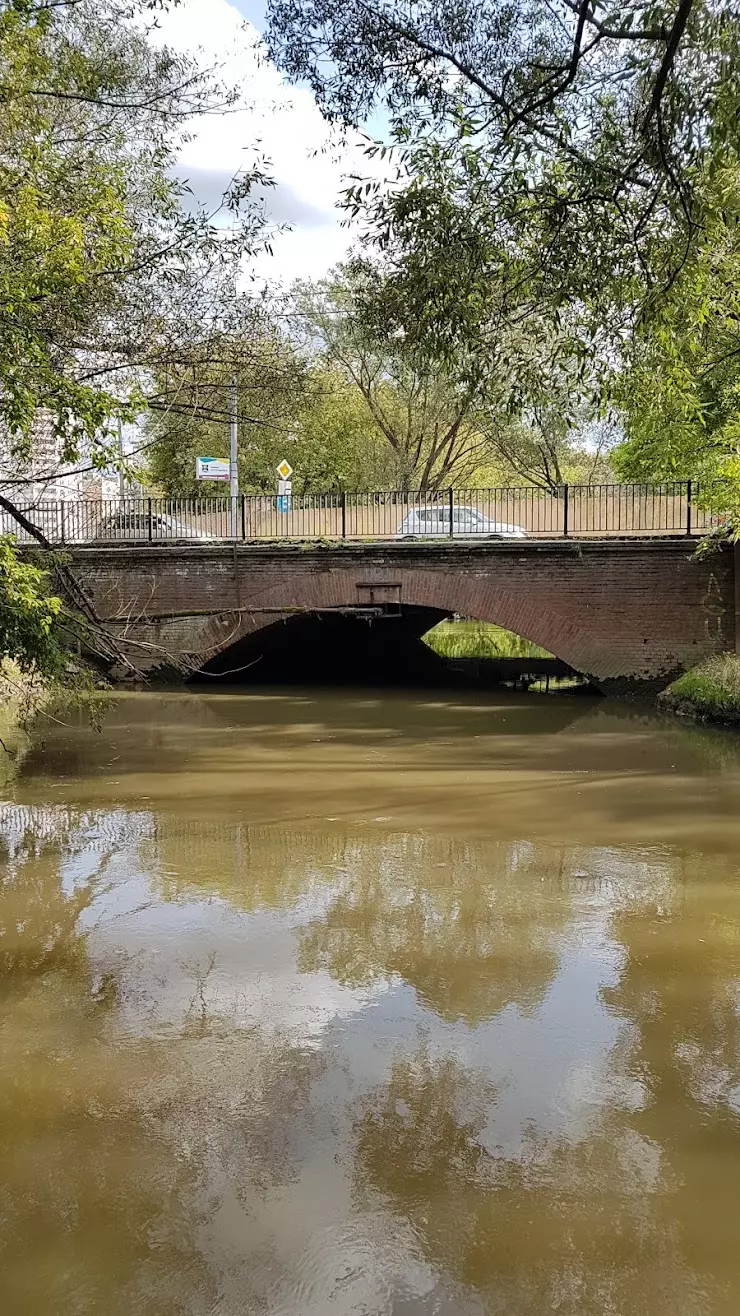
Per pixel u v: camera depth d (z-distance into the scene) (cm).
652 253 666
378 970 596
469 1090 455
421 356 732
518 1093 452
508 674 2297
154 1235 358
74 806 1023
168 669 2012
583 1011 537
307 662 2478
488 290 694
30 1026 525
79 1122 434
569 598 1736
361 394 3438
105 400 762
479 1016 532
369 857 838
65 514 2006
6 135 866
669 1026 519
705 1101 445
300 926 674
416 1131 421
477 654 2858
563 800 1031
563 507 1844
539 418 789
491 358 742
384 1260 344
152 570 1973
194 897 737
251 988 571
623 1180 388
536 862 819
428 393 3212
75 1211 372
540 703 1755
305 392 1045
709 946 629
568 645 1738
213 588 1952
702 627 1666
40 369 761
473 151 651
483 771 1178
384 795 1063
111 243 812
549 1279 334
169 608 1970
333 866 812
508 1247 351
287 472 2230
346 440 3297
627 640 1709
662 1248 349
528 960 609
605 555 1706
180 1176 393
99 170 875
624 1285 331
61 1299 326
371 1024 523
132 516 2012
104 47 939
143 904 721
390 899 728
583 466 4362
